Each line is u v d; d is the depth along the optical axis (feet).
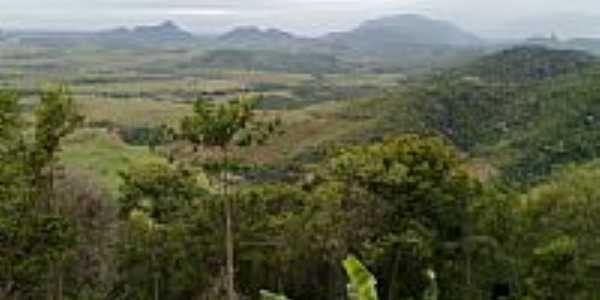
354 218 230.68
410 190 221.87
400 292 233.96
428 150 224.94
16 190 181.16
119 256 250.98
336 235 233.76
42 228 185.47
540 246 236.84
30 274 190.49
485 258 237.86
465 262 234.58
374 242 226.99
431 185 221.46
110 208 261.03
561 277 226.99
